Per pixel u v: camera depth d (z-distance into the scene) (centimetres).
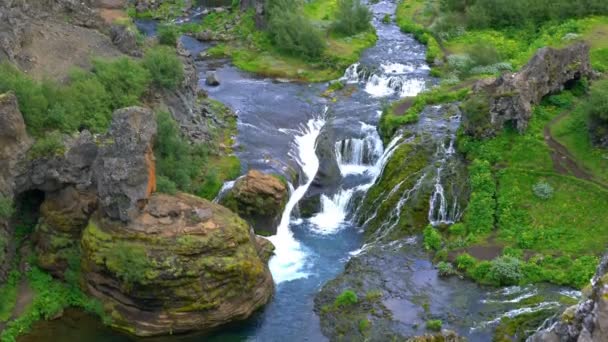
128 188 4744
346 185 6594
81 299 4916
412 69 9069
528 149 6181
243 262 4816
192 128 6731
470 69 8669
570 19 9862
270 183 5922
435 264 5375
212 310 4731
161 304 4672
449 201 5947
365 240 5928
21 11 6594
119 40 7125
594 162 6044
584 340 3300
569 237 5394
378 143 7006
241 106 7962
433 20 10869
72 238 5119
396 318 4759
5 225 5144
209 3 11800
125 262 4631
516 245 5416
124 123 4734
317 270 5478
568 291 4891
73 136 5331
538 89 6725
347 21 10294
